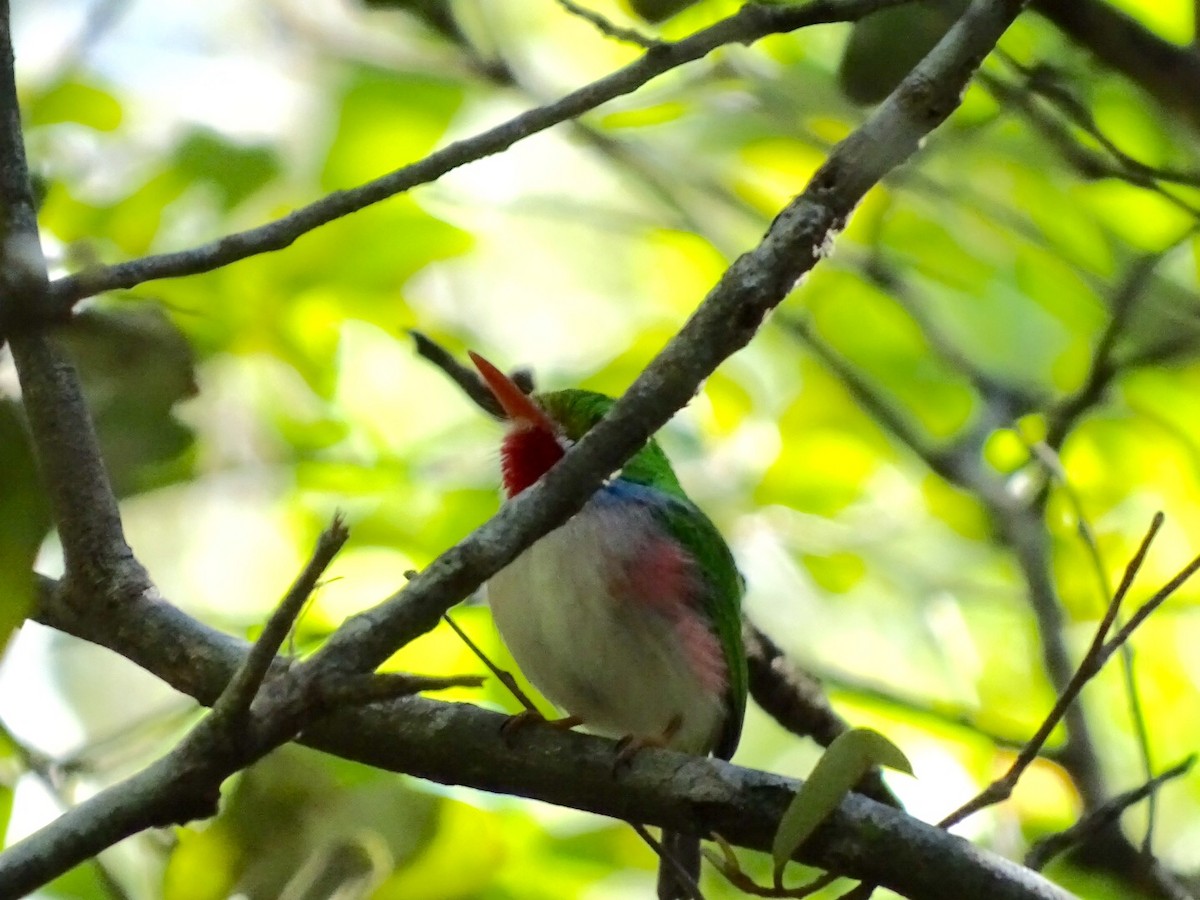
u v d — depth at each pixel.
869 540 10.36
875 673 10.73
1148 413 9.35
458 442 9.77
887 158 4.68
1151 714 9.73
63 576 5.46
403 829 6.16
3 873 3.87
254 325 8.14
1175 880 7.04
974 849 4.81
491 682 7.64
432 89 8.81
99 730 9.64
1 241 4.53
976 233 9.62
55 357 5.27
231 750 3.91
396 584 8.62
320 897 5.96
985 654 10.45
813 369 9.85
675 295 10.55
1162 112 7.59
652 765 5.08
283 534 9.89
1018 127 9.16
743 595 7.59
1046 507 8.97
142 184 8.16
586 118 9.88
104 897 6.89
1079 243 9.32
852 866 4.80
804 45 9.47
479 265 11.05
